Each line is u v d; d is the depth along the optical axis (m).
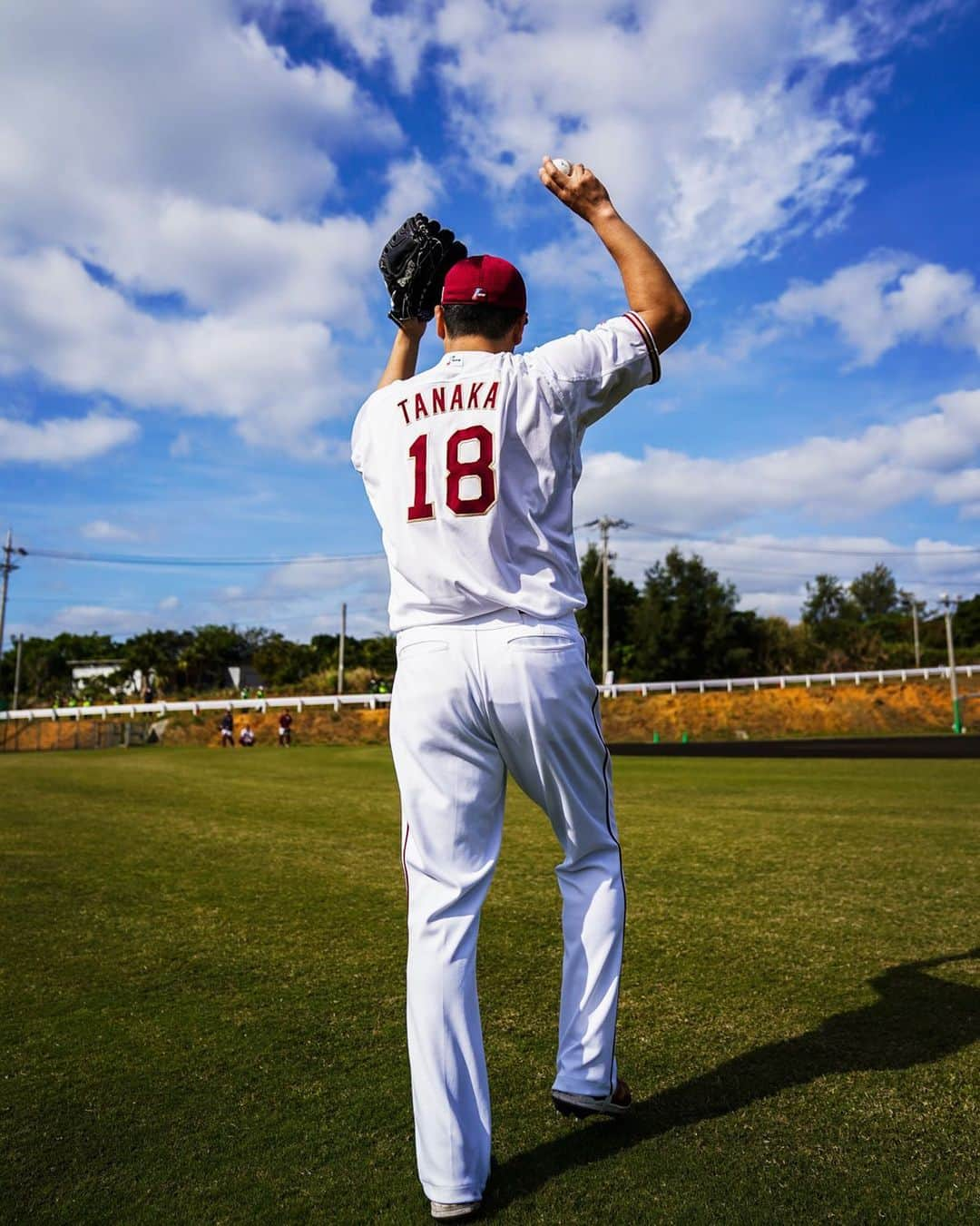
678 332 1.92
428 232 2.04
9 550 41.34
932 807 7.86
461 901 1.74
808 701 32.84
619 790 9.73
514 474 1.75
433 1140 1.60
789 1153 1.77
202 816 7.71
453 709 1.73
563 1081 1.85
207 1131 1.92
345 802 8.88
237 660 62.50
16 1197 1.65
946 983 2.85
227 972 3.11
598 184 1.95
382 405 1.90
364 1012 2.68
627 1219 1.56
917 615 63.12
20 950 3.40
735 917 3.79
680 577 47.16
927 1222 1.52
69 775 13.20
